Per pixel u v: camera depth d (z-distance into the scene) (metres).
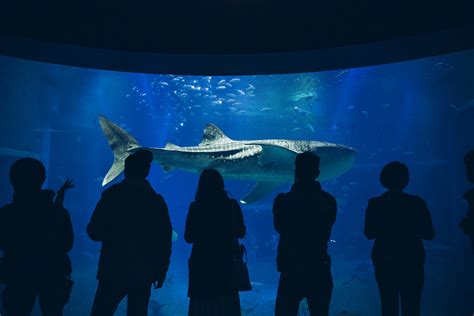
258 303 9.16
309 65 5.28
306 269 3.02
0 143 18.45
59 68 21.55
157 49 4.64
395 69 22.38
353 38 4.47
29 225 2.92
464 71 20.95
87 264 17.33
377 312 8.05
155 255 3.07
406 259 3.12
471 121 18.81
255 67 5.34
